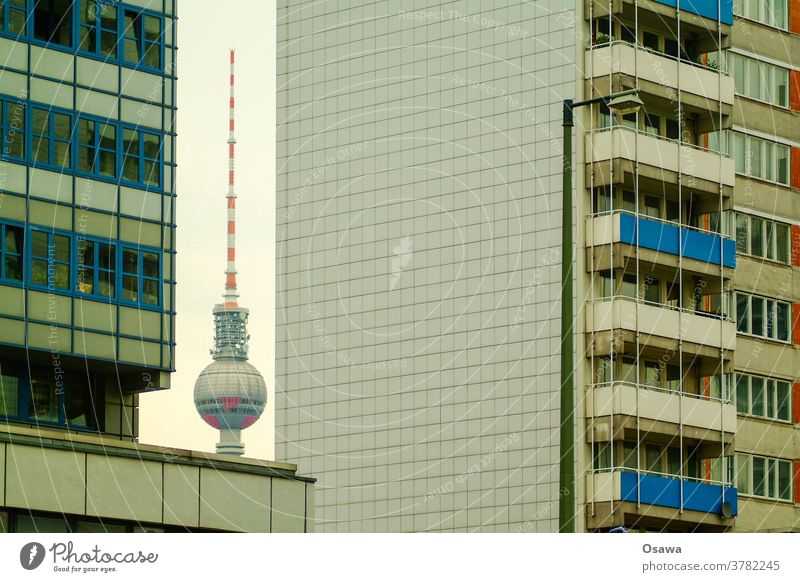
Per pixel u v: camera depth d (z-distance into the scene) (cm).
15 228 7338
